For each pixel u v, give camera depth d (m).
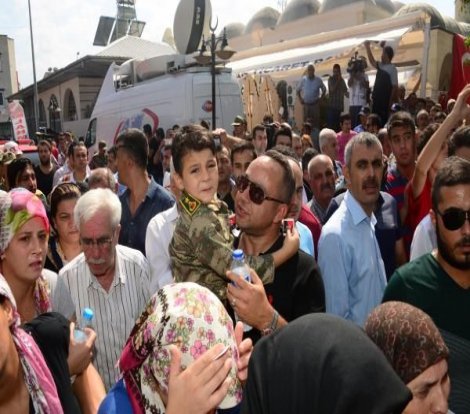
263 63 18.00
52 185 9.67
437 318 2.21
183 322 1.46
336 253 3.12
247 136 10.16
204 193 2.46
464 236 2.12
